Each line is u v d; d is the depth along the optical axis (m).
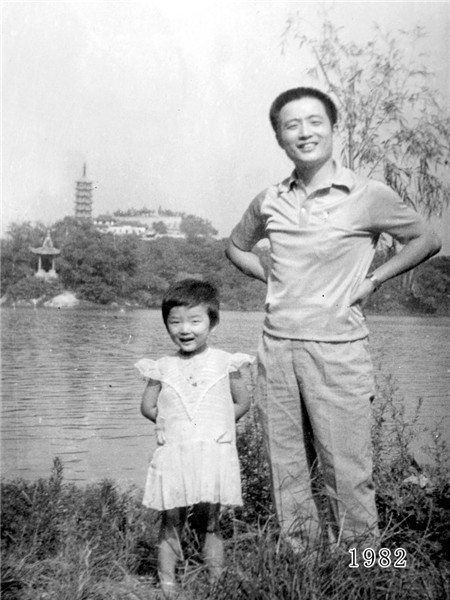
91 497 3.83
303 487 3.34
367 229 3.23
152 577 3.36
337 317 3.18
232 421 3.29
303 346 3.20
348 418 3.18
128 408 4.25
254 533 3.19
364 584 2.86
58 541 3.52
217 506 3.25
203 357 3.34
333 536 3.22
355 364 3.19
